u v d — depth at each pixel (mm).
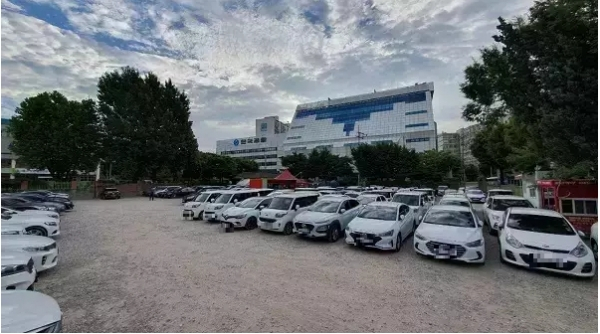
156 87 41750
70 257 7688
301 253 8094
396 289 5410
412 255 7855
